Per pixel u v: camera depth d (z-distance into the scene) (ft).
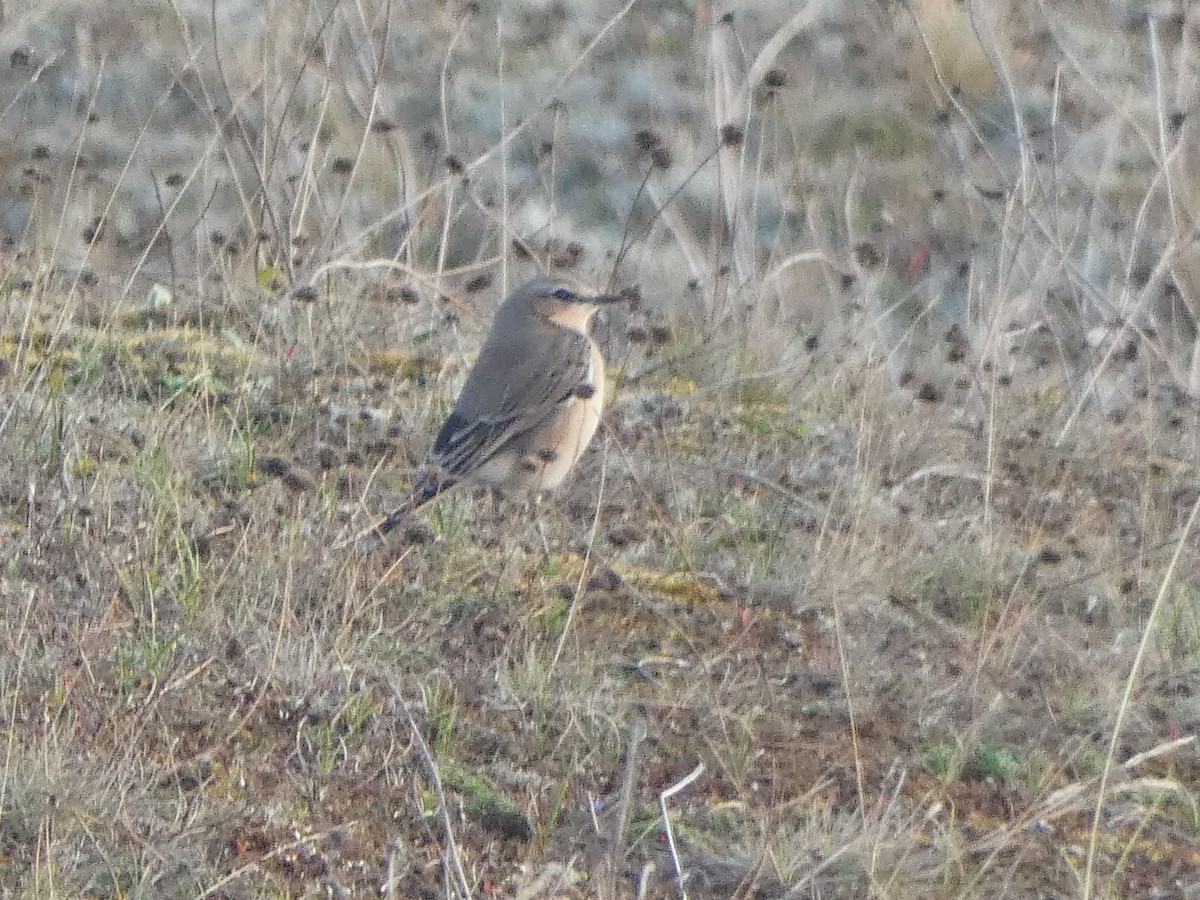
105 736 29.71
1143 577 41.34
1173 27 77.71
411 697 33.12
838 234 70.59
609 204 73.72
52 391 39.99
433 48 80.53
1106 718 35.47
